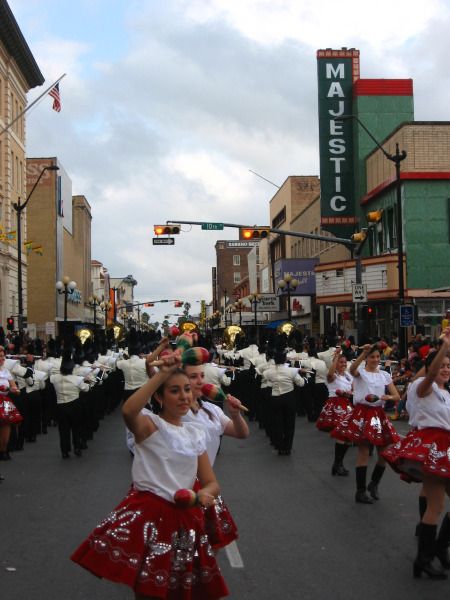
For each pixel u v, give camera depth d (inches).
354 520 342.3
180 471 181.5
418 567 258.4
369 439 368.2
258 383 728.3
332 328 854.5
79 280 3299.7
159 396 187.6
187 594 174.1
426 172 1353.3
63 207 2773.1
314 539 310.0
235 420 210.5
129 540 173.6
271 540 309.0
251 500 387.9
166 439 181.2
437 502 258.8
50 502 386.9
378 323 1536.7
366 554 287.9
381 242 1508.4
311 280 1963.6
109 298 4542.3
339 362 467.8
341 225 1627.7
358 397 376.2
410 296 1347.2
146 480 179.8
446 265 1357.0
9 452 565.9
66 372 537.6
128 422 177.9
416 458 256.5
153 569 172.1
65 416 536.7
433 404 262.1
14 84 1915.6
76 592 248.5
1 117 1815.9
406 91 1610.5
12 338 1125.1
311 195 2559.1
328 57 1633.9
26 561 283.6
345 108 1630.2
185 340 186.7
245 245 5516.7
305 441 624.1
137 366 578.2
